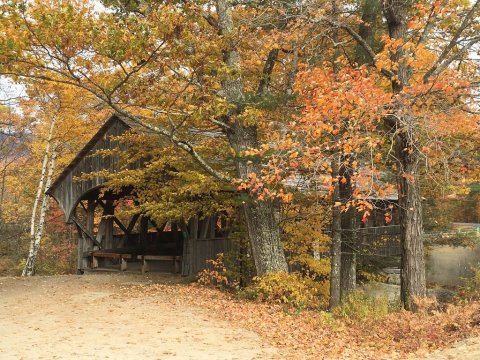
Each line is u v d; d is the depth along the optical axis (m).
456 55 10.45
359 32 13.27
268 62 14.00
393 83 11.25
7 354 7.79
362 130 10.45
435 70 10.33
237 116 12.06
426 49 11.74
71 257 28.55
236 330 9.83
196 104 10.98
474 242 17.67
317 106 9.43
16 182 28.08
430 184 12.20
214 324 10.31
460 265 23.69
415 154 10.30
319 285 14.95
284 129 9.98
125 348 8.25
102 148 19.38
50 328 9.84
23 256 28.08
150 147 15.71
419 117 9.11
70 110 21.48
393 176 11.60
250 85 15.62
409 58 9.76
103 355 7.77
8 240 28.98
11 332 9.48
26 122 22.53
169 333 9.43
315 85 11.21
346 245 14.55
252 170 12.86
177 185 14.53
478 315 8.70
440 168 10.30
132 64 11.11
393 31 11.45
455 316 8.53
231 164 14.84
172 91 11.11
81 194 20.09
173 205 14.20
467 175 10.69
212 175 13.45
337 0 12.11
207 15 13.05
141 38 9.25
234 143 13.48
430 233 18.27
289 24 12.06
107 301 12.88
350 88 9.61
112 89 10.73
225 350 8.27
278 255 13.68
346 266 14.77
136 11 11.05
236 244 16.45
